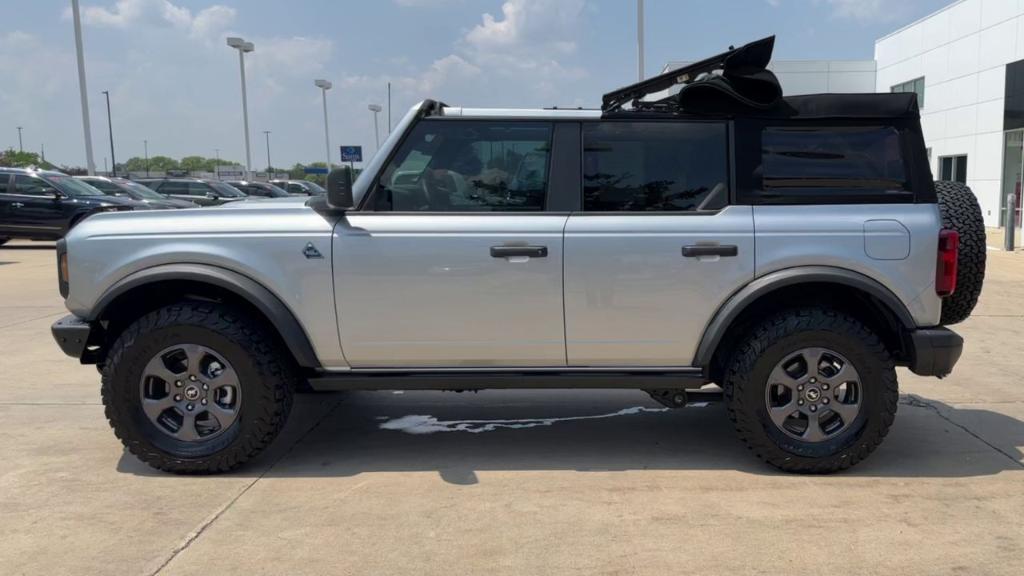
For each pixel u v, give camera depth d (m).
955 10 24.05
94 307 3.96
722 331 3.87
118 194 19.59
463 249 3.89
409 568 3.04
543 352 4.00
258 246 3.91
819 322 3.84
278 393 3.97
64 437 4.65
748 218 3.89
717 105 3.95
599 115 4.01
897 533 3.32
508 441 4.64
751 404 3.91
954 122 24.23
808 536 3.30
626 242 3.88
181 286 4.09
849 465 3.95
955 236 3.88
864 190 3.95
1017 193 20.17
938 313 3.92
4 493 3.79
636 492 3.80
